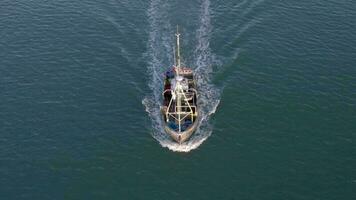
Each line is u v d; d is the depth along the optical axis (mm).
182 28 133000
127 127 105875
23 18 138250
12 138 103188
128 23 135375
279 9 139750
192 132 103375
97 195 92000
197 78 117438
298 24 134250
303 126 105750
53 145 101812
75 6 143000
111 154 100062
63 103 111688
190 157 99062
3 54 125312
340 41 128625
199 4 141750
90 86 116250
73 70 120688
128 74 119375
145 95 113625
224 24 134125
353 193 91625
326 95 113000
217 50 125625
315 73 119000
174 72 114125
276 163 97625
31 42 129375
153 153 100062
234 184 93500
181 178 94938
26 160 98500
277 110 109750
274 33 131000
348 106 110375
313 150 100188
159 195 91875
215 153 99812
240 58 123062
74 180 94750
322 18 136750
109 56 124750
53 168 97000
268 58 123188
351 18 137000
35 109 110125
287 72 119375
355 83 116125
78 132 104750
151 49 126438
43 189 92875
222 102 111500
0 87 115562
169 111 107688
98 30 133375
